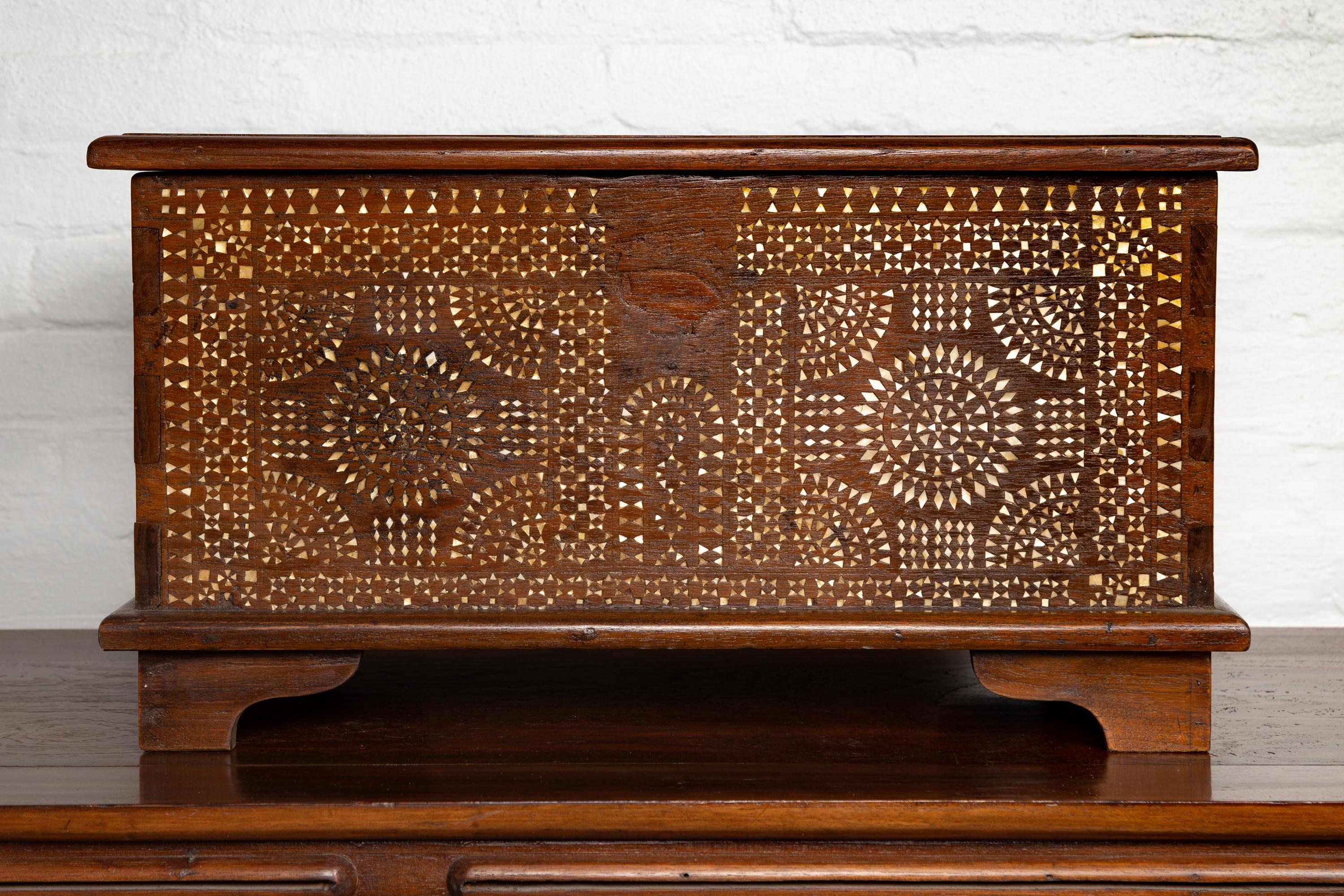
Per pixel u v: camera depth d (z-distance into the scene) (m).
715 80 1.17
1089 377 0.81
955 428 0.82
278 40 1.16
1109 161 0.78
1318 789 0.75
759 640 0.81
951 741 0.86
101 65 1.16
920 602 0.83
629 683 1.01
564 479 0.83
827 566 0.83
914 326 0.82
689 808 0.74
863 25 1.17
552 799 0.74
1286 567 1.21
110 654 1.10
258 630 0.81
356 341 0.81
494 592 0.83
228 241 0.80
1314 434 1.20
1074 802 0.73
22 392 1.19
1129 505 0.82
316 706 0.94
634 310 0.82
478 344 0.82
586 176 0.81
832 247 0.81
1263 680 1.01
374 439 0.82
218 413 0.81
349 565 0.83
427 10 1.17
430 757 0.82
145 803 0.73
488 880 0.75
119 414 1.20
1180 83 1.17
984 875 0.75
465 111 1.17
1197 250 0.80
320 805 0.73
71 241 1.18
